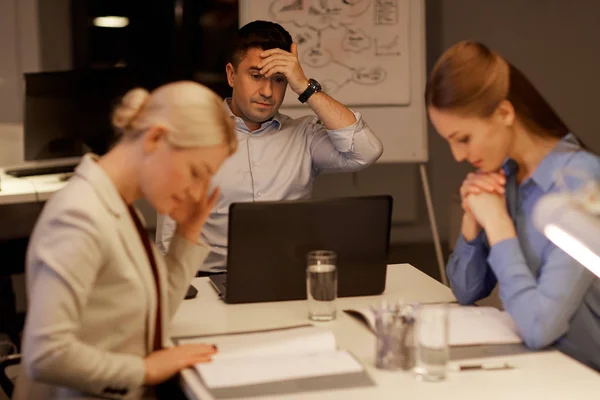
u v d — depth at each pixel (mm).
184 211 2039
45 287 1676
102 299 1771
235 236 2191
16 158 4328
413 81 4797
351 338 1945
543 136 1898
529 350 1829
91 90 4160
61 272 1669
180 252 2043
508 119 1861
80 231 1694
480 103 1827
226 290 2242
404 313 1757
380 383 1646
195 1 5871
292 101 4699
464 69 1833
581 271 1813
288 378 1662
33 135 4082
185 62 5895
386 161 4840
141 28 5742
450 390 1606
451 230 5613
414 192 5961
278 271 2254
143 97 1811
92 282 1727
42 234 1719
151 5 5750
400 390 1607
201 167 1746
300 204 2225
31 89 4035
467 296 2178
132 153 1793
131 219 1816
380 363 1729
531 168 1928
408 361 1719
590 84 5938
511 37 5844
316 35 4719
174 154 1726
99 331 1783
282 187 3123
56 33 5441
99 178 1767
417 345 1729
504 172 2061
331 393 1592
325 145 3174
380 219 2283
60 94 4098
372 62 4766
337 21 4719
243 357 1783
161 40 5824
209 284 2475
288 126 3203
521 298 1841
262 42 2990
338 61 4742
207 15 5891
